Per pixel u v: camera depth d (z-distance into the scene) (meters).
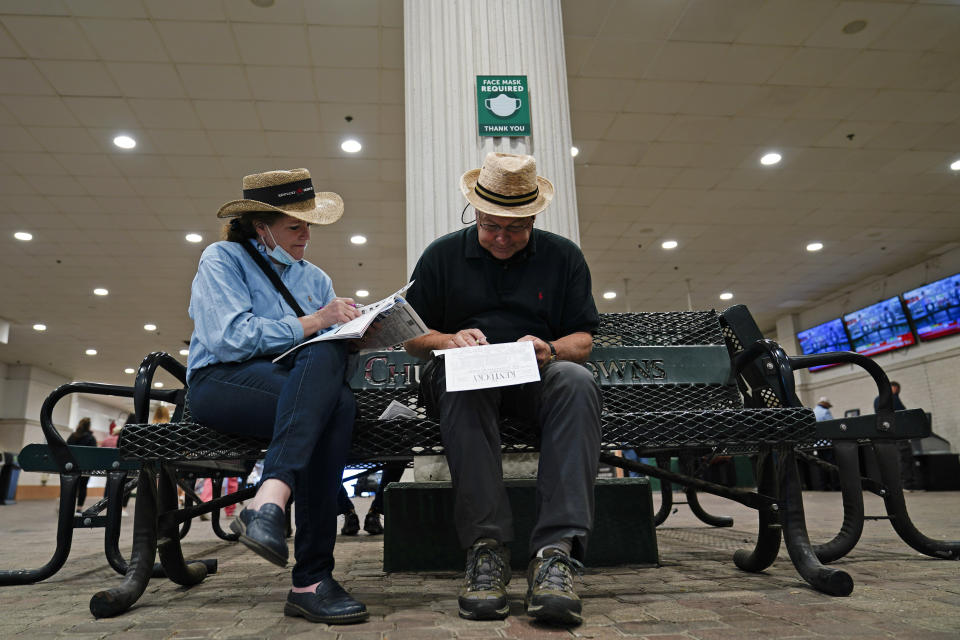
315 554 1.29
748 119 6.89
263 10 5.08
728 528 3.41
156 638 1.11
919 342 11.84
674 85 6.26
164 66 5.71
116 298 12.38
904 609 1.23
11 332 14.66
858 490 1.92
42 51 5.45
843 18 5.40
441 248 1.70
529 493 1.97
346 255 10.70
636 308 14.36
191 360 1.48
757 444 1.61
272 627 1.19
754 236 10.23
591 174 8.05
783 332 15.39
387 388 1.98
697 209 9.15
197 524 5.02
